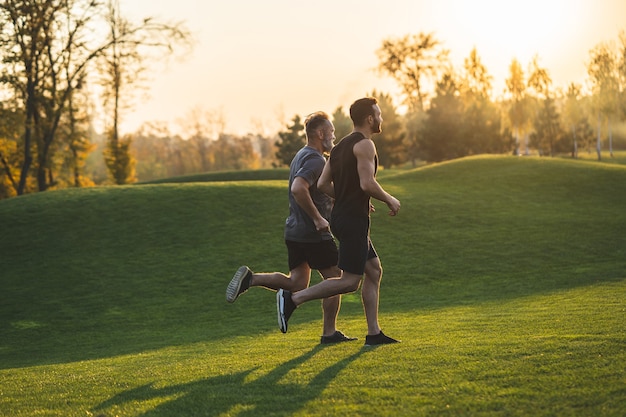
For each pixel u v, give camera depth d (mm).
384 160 70625
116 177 56062
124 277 19609
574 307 9695
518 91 73375
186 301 17391
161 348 11211
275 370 5613
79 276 19859
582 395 4125
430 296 16062
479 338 6531
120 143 56031
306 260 7156
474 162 36969
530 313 9367
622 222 24016
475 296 15289
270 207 25953
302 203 6758
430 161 72500
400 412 4113
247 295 17656
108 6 42594
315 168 6832
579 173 33094
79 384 5898
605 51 69438
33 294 18516
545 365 4883
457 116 70000
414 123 83938
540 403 4066
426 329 8211
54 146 46125
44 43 41344
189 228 23797
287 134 75938
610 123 74188
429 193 29688
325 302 7406
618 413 3781
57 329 15609
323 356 6156
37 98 42250
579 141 73438
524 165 35469
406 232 23438
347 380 4969
